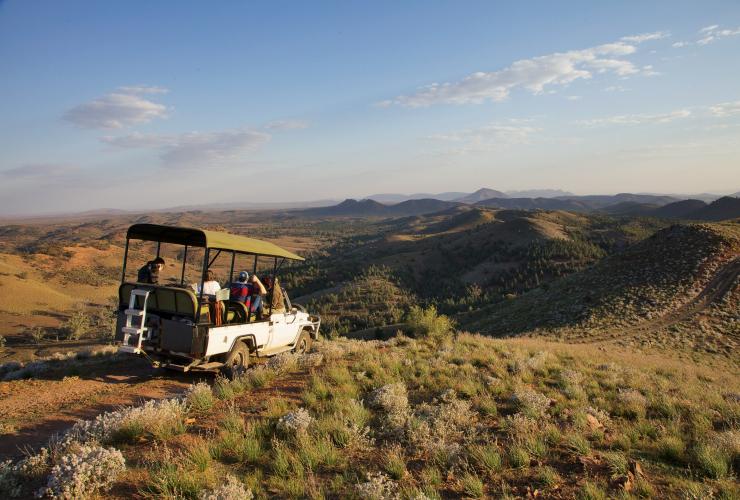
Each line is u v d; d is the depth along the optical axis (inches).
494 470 209.9
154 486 178.7
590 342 1831.9
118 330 341.4
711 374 689.6
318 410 279.4
